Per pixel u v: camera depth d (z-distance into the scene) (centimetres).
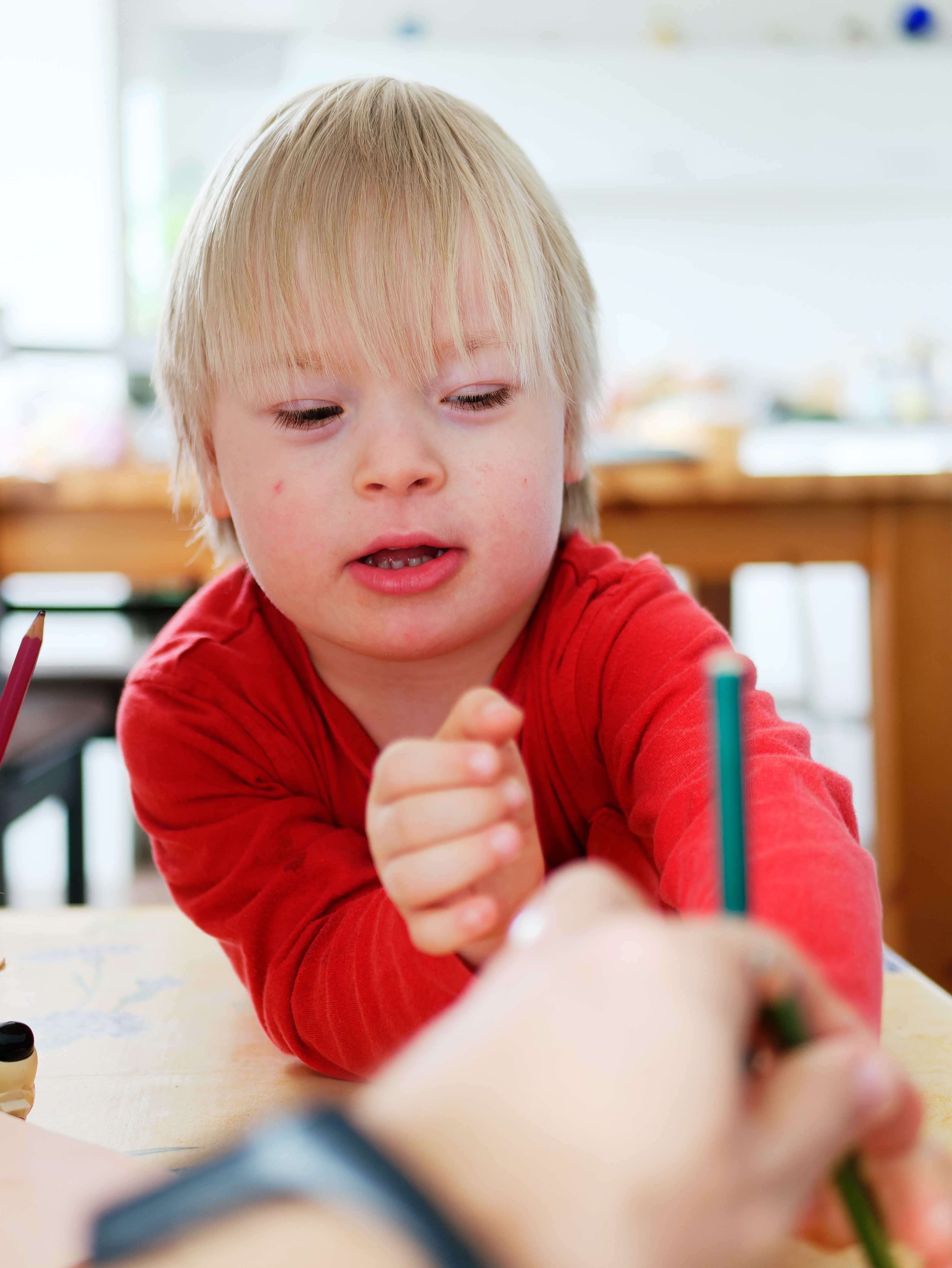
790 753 53
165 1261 18
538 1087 20
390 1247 18
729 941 23
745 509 171
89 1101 53
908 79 491
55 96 400
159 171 409
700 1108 19
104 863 262
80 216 400
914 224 519
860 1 518
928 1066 54
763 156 492
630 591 69
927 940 165
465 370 60
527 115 482
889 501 170
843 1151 23
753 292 521
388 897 55
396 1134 19
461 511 60
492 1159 19
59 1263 33
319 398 60
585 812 70
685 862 47
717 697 28
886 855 168
